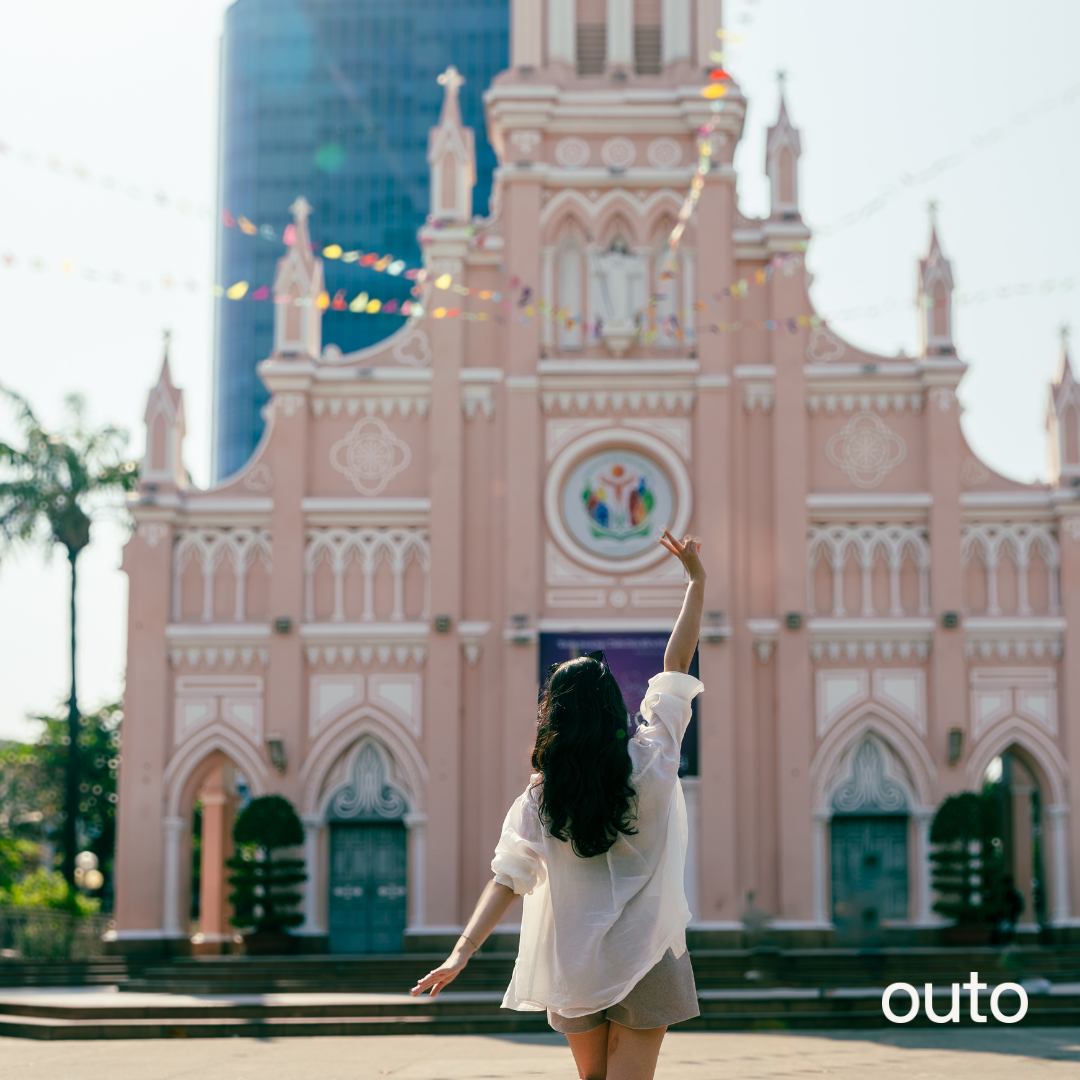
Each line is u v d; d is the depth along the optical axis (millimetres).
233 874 34031
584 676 5199
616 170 36844
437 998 23688
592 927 5012
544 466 36281
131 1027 21234
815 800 34938
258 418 100562
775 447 36125
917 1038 17375
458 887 34594
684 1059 14039
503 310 36938
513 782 34719
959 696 35219
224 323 101750
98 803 65500
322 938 34438
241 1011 22141
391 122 101188
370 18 102188
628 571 35688
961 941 32750
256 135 101500
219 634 35594
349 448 36688
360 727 35406
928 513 36125
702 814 34594
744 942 34062
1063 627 35625
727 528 35594
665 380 36281
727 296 36562
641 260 36875
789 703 35188
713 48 37719
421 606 36062
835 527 36250
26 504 47094
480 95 101250
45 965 32594
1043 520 36344
